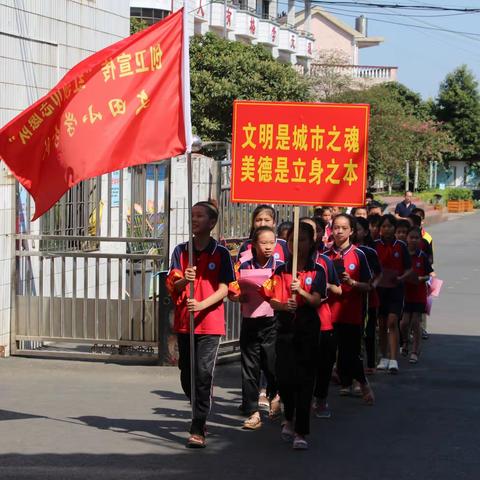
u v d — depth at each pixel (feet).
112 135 26.05
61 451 25.94
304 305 26.91
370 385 36.70
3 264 40.34
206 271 26.76
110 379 36.68
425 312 42.83
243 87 94.02
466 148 235.81
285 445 27.14
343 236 32.76
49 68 45.27
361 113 27.89
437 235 132.87
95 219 43.52
